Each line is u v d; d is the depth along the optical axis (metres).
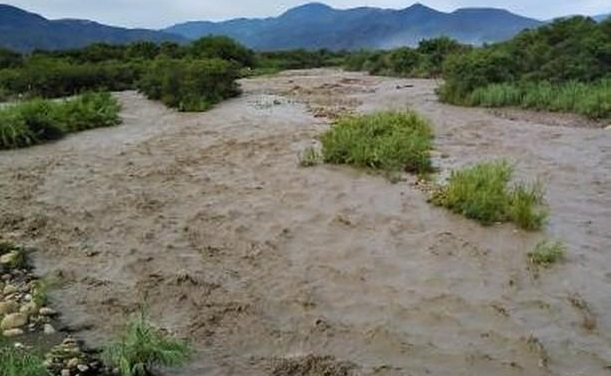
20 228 9.43
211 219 9.61
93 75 25.30
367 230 9.05
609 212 9.77
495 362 6.01
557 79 20.36
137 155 13.54
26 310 6.93
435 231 8.95
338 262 8.09
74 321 6.80
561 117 17.58
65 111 16.50
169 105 19.98
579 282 7.54
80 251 8.59
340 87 25.80
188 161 12.88
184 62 23.66
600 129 15.87
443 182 11.12
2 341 6.34
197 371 5.87
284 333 6.54
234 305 7.09
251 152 13.34
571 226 9.20
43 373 5.57
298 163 12.30
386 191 10.60
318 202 10.17
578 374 5.82
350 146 12.30
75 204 10.45
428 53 32.91
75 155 13.70
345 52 49.78
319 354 6.16
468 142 14.48
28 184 11.62
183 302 7.18
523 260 8.11
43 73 24.53
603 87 18.97
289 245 8.62
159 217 9.74
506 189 10.41
